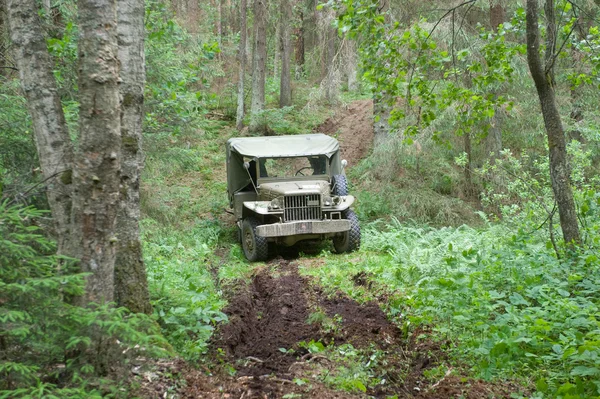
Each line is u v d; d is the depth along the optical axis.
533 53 6.83
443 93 8.16
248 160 12.49
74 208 4.16
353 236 11.30
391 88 7.94
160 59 11.08
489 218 15.27
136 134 5.61
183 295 6.53
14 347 3.75
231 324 6.50
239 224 12.44
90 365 3.74
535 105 15.93
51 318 3.61
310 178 12.34
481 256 7.39
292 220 11.23
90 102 4.11
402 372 5.10
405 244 10.95
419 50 7.89
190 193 17.97
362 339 5.96
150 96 11.20
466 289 5.95
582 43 7.66
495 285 6.53
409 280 8.00
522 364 4.81
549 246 7.02
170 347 5.14
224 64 28.02
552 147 7.02
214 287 8.72
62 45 8.09
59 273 4.09
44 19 8.91
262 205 11.41
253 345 6.21
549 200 10.41
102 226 4.18
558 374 4.50
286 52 25.77
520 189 11.97
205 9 25.94
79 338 3.54
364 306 7.18
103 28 4.12
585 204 7.76
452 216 15.27
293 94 27.92
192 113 11.79
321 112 24.62
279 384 4.79
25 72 4.73
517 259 6.95
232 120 24.97
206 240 13.41
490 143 15.57
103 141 4.14
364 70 8.29
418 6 15.44
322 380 4.88
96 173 4.14
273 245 12.30
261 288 8.98
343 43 18.33
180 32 11.20
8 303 3.53
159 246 10.88
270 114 22.69
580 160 10.76
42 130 4.73
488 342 5.03
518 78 14.67
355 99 26.09
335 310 7.23
